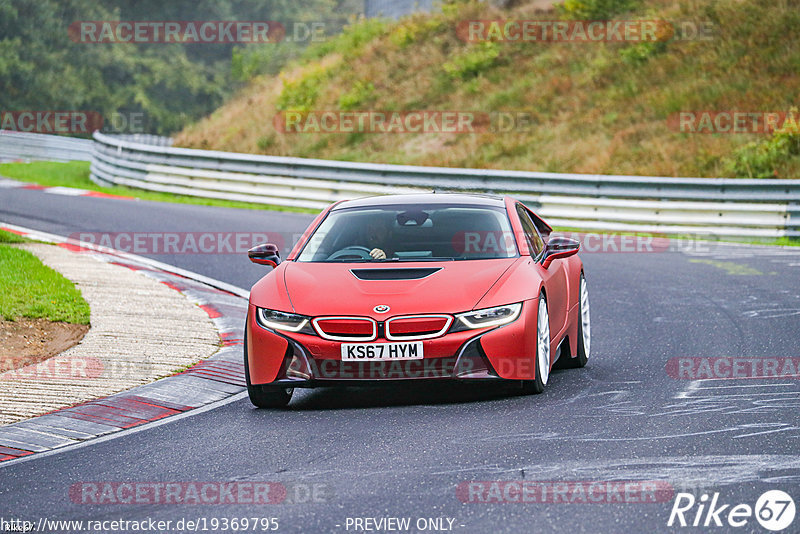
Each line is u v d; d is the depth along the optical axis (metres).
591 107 103.56
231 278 48.31
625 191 70.25
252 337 24.36
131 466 19.33
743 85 97.50
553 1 132.25
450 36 131.00
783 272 48.31
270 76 164.88
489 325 23.52
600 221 70.75
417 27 134.25
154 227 65.38
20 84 199.75
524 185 74.62
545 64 116.06
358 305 23.70
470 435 20.44
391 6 160.75
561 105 105.94
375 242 27.11
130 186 95.62
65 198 82.75
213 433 22.02
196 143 129.62
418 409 23.59
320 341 23.47
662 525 14.55
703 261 53.72
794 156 82.50
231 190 87.19
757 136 88.31
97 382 26.89
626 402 23.39
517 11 132.62
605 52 114.12
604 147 93.75
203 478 18.17
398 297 23.83
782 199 64.81
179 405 25.20
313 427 22.09
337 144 113.25
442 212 28.20
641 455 18.38
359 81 125.81
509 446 19.36
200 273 49.62
